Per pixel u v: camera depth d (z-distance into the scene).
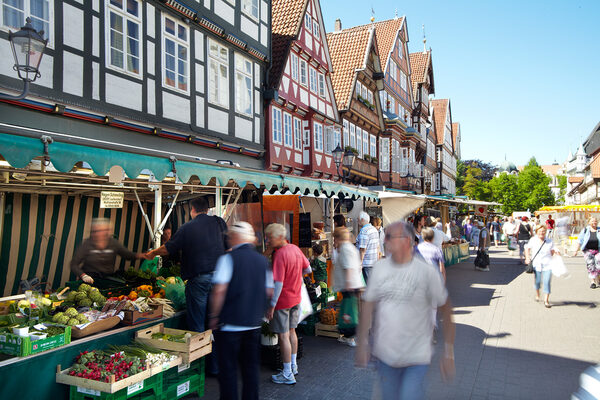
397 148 30.31
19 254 9.23
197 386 5.21
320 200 15.15
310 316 8.03
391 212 15.16
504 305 10.38
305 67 19.67
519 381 5.65
